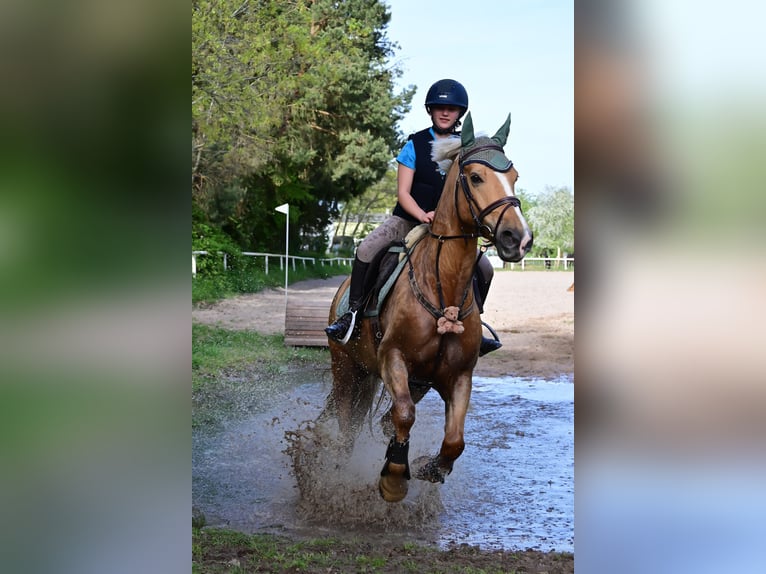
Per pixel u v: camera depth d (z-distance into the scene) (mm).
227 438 6480
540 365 11430
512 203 3926
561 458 6348
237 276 20828
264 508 4867
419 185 4781
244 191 24047
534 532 4633
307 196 29688
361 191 32688
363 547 4172
